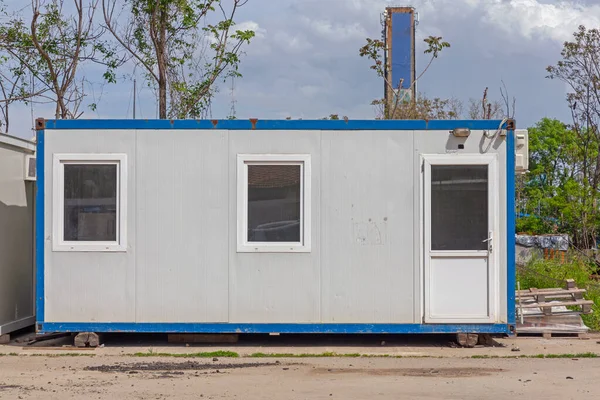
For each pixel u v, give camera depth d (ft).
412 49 108.27
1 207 36.22
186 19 59.67
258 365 31.17
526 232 90.84
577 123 93.30
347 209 34.42
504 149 34.35
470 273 34.42
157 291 34.42
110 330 34.40
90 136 34.50
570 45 91.30
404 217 34.42
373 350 34.42
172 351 33.99
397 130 34.53
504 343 36.37
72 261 34.45
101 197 34.63
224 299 34.40
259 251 34.32
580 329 38.27
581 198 85.56
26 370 29.99
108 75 60.70
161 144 34.53
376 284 34.42
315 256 34.37
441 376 28.91
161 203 34.53
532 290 40.88
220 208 34.47
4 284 36.42
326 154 34.47
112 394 25.79
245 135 34.53
